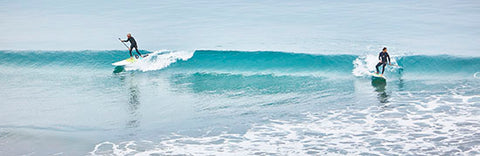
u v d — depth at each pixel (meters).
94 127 10.72
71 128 10.66
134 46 17.16
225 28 24.47
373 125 10.46
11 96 13.44
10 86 14.67
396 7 30.81
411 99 12.41
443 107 11.56
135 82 15.12
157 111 11.90
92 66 17.23
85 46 20.48
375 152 8.98
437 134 9.76
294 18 27.36
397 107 11.73
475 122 10.36
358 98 12.71
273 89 14.03
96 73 16.41
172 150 9.32
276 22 26.09
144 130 10.50
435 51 18.03
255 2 34.72
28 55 17.92
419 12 28.30
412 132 9.93
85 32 23.89
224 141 9.76
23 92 13.90
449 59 15.59
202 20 27.03
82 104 12.57
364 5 32.31
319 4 33.28
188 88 14.31
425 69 15.43
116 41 21.53
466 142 9.26
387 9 30.03
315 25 24.91
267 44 20.28
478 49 18.16
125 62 17.34
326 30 23.36
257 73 16.25
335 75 15.58
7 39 22.23
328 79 15.09
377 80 14.64
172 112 11.81
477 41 19.67
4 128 10.67
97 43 21.11
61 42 21.38
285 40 21.08
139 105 12.45
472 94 12.63
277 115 11.41
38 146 9.63
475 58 15.46
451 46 18.89
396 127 10.27
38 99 13.10
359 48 19.00
